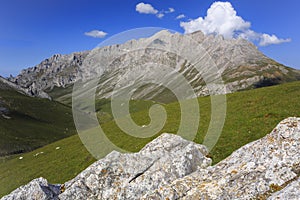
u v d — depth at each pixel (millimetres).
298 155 11031
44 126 130000
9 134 108250
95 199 14062
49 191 14836
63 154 46250
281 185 10195
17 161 55375
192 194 11383
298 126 12523
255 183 10625
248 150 12938
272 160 11273
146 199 11969
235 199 10383
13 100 151125
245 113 32969
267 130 26219
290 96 35438
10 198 14531
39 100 169750
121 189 13875
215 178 11812
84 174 15156
